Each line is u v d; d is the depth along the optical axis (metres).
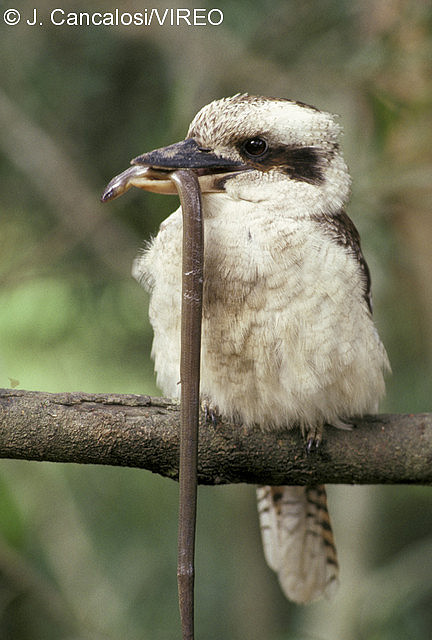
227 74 9.28
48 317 10.26
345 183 6.26
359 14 9.53
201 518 11.50
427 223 9.48
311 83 9.22
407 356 10.72
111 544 10.55
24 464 8.99
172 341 6.06
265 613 11.09
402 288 10.08
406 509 12.17
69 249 10.09
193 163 5.90
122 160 9.73
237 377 5.88
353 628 9.97
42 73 9.55
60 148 9.76
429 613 10.20
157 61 9.66
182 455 4.82
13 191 10.01
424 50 9.05
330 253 5.76
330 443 5.82
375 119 9.05
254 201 5.95
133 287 10.16
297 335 5.75
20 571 8.18
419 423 5.87
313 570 7.66
